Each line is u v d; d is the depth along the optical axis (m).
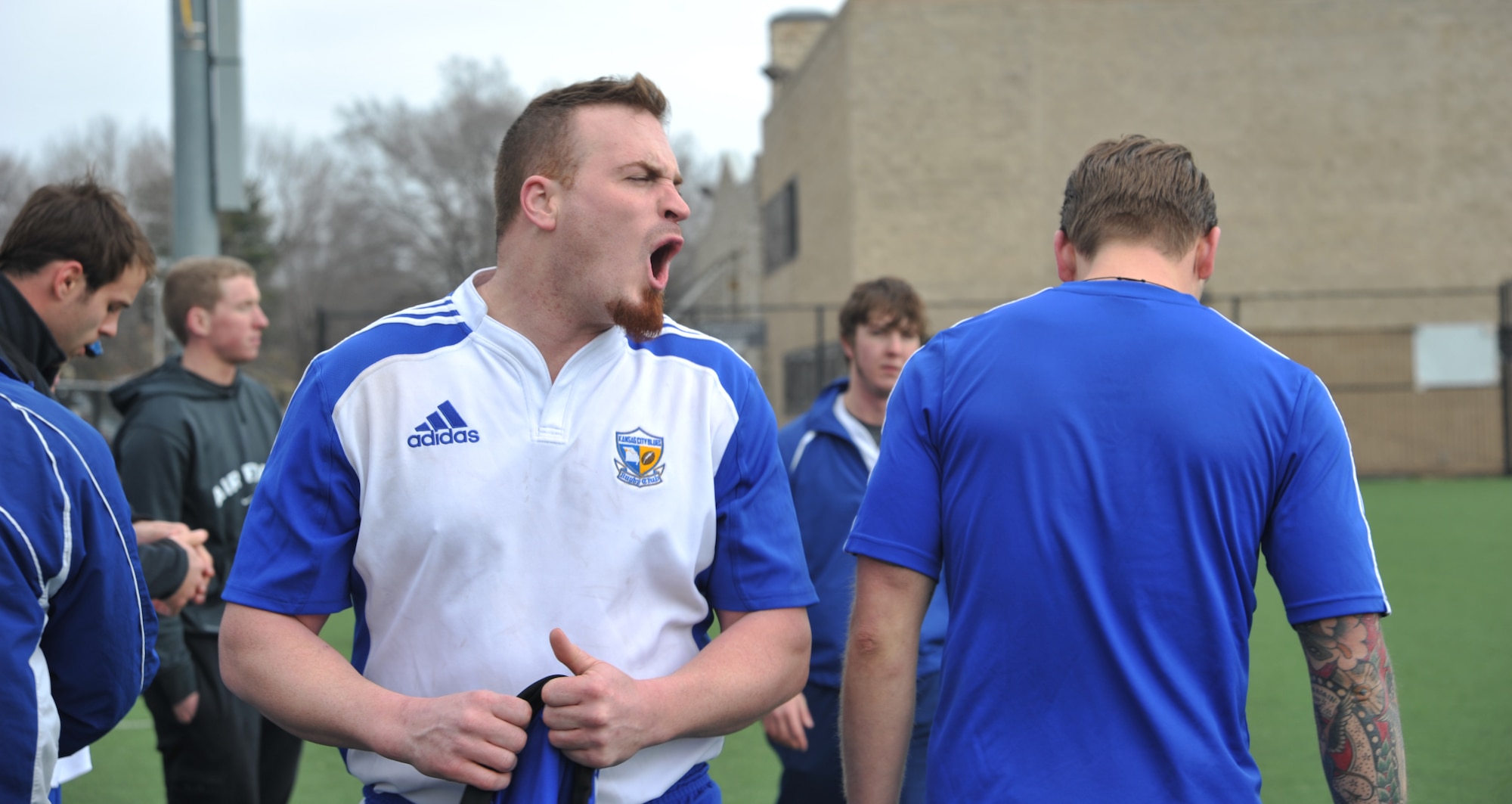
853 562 3.07
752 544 1.77
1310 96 18.05
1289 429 1.63
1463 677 5.68
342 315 14.20
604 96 1.68
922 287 18.25
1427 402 17.92
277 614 1.63
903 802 2.90
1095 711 1.57
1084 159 1.84
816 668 3.07
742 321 23.70
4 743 1.61
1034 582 1.61
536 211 1.66
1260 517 1.62
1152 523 1.59
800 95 21.75
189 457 3.19
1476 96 17.92
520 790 1.54
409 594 1.64
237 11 6.30
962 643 1.67
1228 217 18.14
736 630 1.74
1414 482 16.59
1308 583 1.59
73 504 1.72
